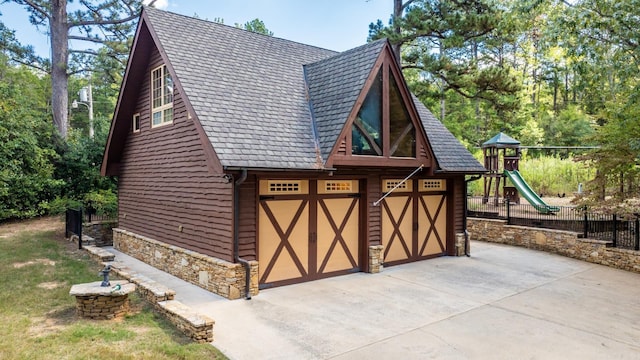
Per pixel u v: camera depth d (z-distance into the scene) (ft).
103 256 34.45
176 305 22.31
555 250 43.06
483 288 30.09
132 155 43.01
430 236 40.98
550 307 25.91
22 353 17.10
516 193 60.13
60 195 57.21
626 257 36.24
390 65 33.71
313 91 36.50
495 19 55.62
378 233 35.37
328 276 32.76
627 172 37.83
